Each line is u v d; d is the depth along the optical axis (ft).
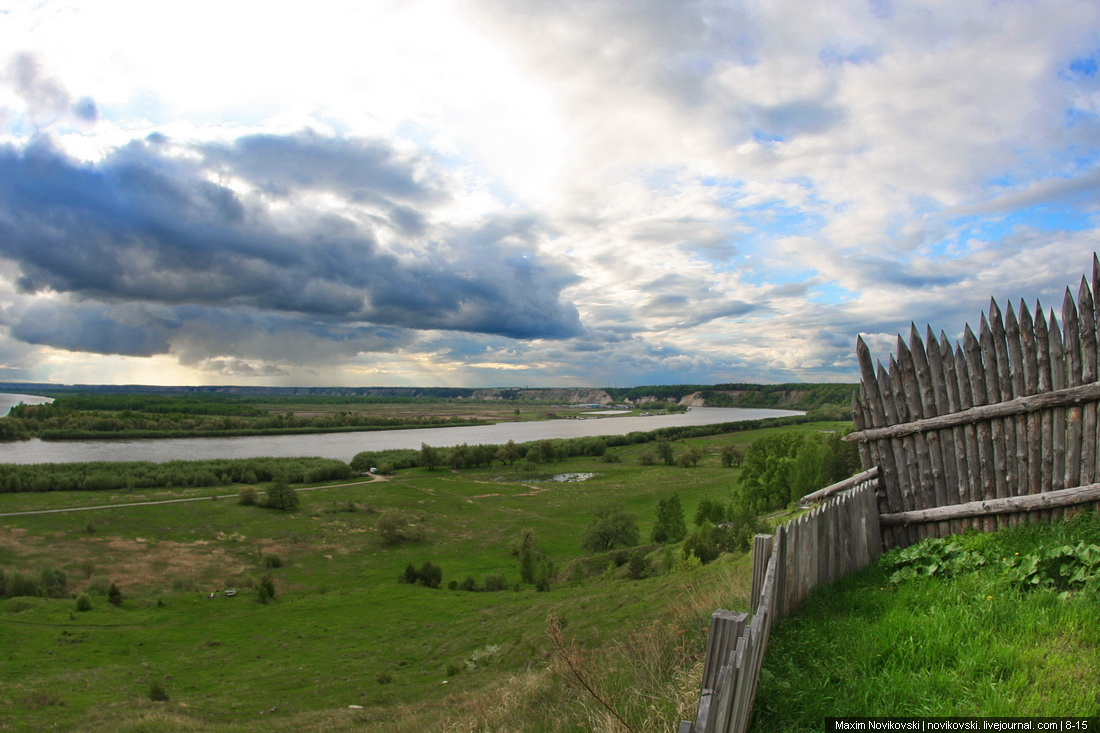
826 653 18.21
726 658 13.98
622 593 105.70
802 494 203.21
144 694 113.70
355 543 285.43
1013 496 26.11
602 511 271.28
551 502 358.02
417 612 171.83
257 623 171.12
